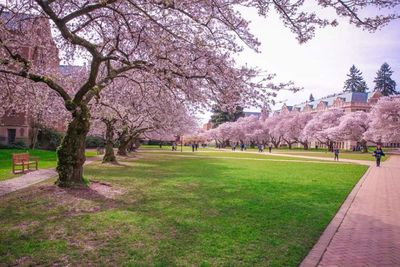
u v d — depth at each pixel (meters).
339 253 5.57
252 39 8.19
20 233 6.28
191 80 9.53
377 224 7.52
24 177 14.42
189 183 13.40
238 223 7.22
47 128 36.91
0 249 5.43
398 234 6.72
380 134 52.41
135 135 32.66
